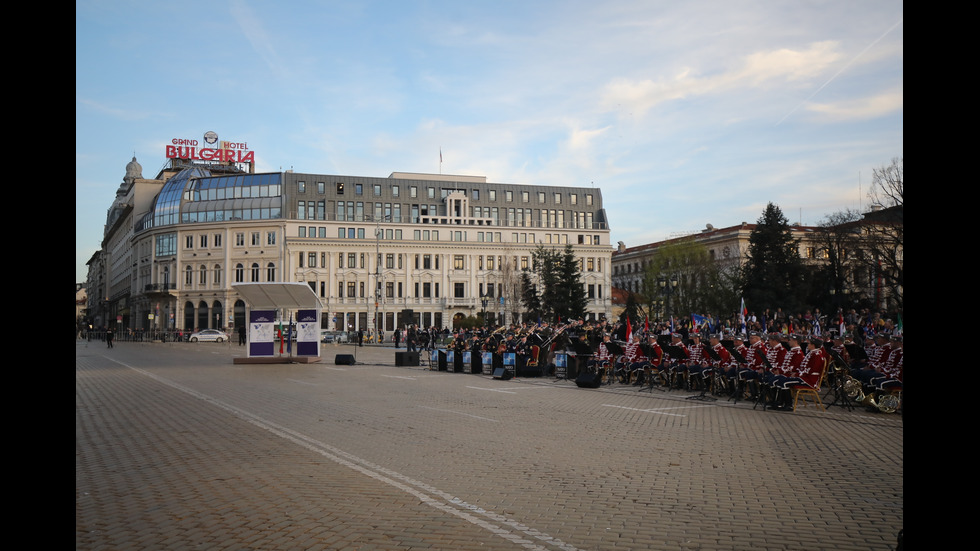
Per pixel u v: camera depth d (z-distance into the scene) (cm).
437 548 605
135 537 639
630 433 1238
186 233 10288
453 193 10675
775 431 1264
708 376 1903
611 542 624
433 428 1295
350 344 7412
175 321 10194
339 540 627
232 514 712
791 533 653
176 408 1611
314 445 1109
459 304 10444
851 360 1728
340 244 10100
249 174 10250
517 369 2623
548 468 932
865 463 969
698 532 654
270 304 3562
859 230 4522
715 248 9669
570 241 11156
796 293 5419
